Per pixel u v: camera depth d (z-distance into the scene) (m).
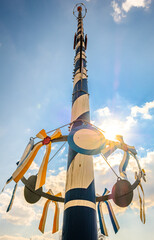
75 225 4.80
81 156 6.50
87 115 8.40
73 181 5.86
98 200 7.89
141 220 7.29
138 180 7.86
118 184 7.57
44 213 7.18
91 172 6.25
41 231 6.77
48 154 6.73
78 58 12.52
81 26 17.14
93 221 5.01
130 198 7.32
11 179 6.29
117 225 7.32
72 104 9.36
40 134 7.29
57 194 7.90
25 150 6.92
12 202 6.27
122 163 8.42
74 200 5.36
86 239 4.54
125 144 8.55
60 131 7.24
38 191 7.39
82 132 6.78
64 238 4.72
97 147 6.47
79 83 10.12
